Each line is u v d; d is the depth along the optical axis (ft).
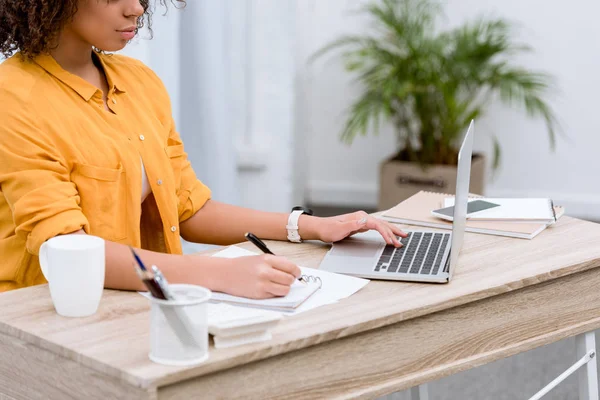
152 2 9.36
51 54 5.03
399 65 13.00
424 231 5.63
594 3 13.66
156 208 5.59
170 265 4.44
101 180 4.98
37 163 4.63
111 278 4.42
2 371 4.16
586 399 5.54
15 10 4.86
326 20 14.32
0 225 4.93
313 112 14.73
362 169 14.87
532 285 4.96
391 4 13.79
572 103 14.03
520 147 14.24
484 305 4.74
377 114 12.98
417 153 13.62
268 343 3.79
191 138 10.85
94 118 5.11
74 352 3.69
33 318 4.06
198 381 3.62
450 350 4.63
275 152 12.33
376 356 4.30
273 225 5.56
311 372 4.04
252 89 12.11
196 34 10.51
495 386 8.18
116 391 3.58
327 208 14.78
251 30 11.89
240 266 4.37
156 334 3.56
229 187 11.21
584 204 14.26
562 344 9.18
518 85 13.05
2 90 4.75
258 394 3.84
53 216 4.52
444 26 14.11
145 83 5.75
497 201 6.24
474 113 13.17
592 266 5.17
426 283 4.69
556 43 13.89
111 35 4.94
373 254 5.13
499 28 13.30
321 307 4.28
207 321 3.65
